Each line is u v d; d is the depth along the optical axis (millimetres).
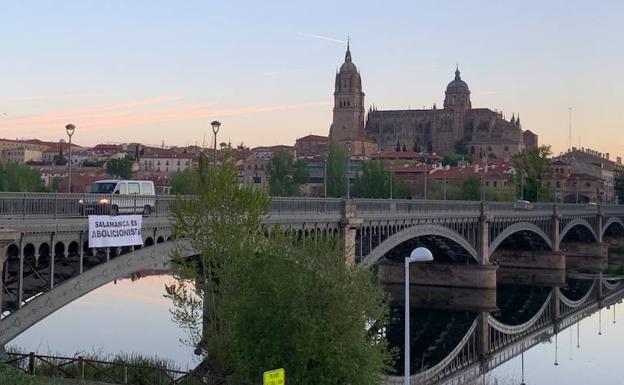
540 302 92500
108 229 34750
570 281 114250
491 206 97625
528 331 74000
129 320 66562
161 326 63688
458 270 92812
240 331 29375
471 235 91812
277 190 156625
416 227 73812
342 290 29016
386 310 31078
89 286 34188
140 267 37219
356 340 29000
